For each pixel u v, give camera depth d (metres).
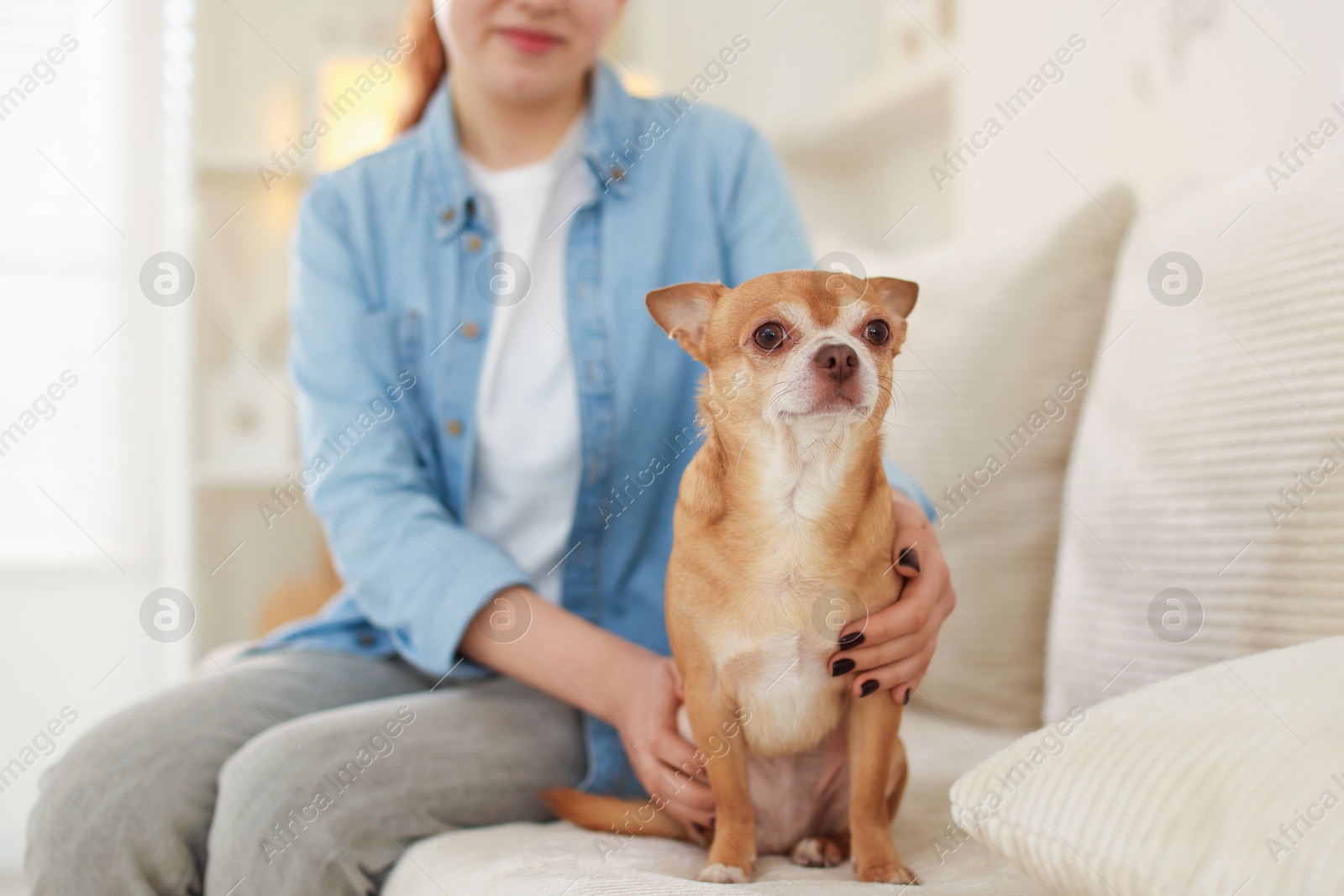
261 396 2.92
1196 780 0.60
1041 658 1.33
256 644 1.41
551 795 1.08
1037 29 2.22
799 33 3.28
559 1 1.21
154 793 1.06
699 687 0.91
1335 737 0.58
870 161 3.20
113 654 2.85
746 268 1.27
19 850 2.67
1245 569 1.01
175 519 2.84
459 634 1.13
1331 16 1.46
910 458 1.45
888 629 0.87
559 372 1.28
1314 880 0.53
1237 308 1.11
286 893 0.98
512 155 1.36
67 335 2.87
